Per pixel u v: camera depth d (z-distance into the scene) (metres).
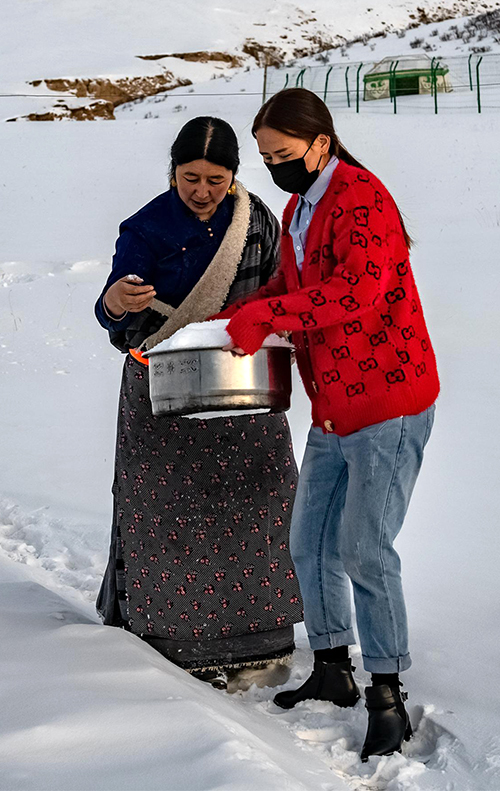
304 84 36.12
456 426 6.54
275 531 3.69
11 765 2.34
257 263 3.62
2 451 6.85
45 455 6.74
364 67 35.81
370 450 3.04
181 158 3.38
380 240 2.97
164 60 50.16
